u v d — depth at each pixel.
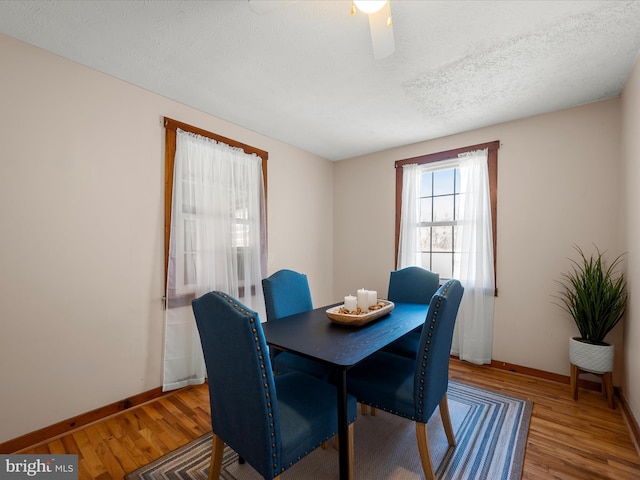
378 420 2.00
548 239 2.62
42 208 1.80
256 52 1.83
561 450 1.69
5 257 1.68
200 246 2.54
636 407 1.84
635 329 1.91
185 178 2.48
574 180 2.51
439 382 1.52
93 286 2.01
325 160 4.10
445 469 1.54
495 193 2.87
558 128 2.58
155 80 2.16
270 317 2.10
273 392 1.07
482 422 1.95
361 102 2.48
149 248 2.29
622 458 1.62
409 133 3.15
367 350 1.40
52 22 1.57
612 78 2.09
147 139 2.29
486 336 2.86
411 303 2.57
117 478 1.49
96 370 2.02
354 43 1.74
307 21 1.57
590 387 2.41
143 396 2.24
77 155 1.94
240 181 2.91
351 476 1.37
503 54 1.84
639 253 1.82
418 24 1.58
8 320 1.68
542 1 1.43
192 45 1.77
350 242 4.05
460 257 3.02
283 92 2.32
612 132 2.36
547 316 2.62
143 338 2.25
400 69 2.01
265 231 3.19
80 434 1.86
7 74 1.68
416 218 3.41
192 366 2.49
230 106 2.56
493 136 2.91
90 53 1.85
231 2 1.44
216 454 1.36
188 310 2.47
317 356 1.33
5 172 1.68
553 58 1.87
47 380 1.81
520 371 2.73
